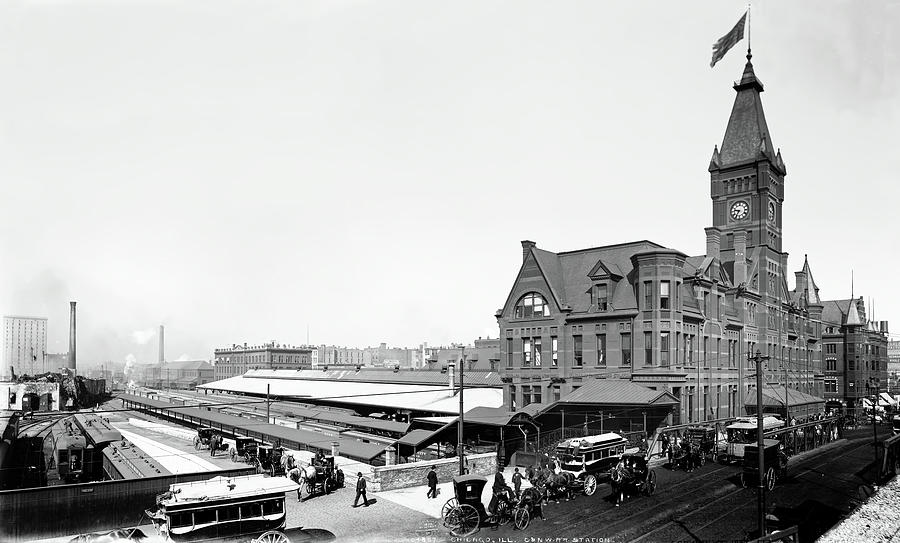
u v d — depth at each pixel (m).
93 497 28.97
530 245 64.62
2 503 27.23
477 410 58.50
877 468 42.75
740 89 80.12
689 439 44.34
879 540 27.52
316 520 30.55
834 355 108.75
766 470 35.72
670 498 33.72
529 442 48.91
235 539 24.73
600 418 52.34
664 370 53.47
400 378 94.00
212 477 32.12
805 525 29.11
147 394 139.00
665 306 54.56
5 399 105.62
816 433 56.25
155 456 49.66
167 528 23.92
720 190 79.12
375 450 43.88
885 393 107.06
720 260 72.12
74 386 126.06
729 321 65.81
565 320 60.12
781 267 80.94
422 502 34.09
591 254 64.44
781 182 81.56
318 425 67.88
